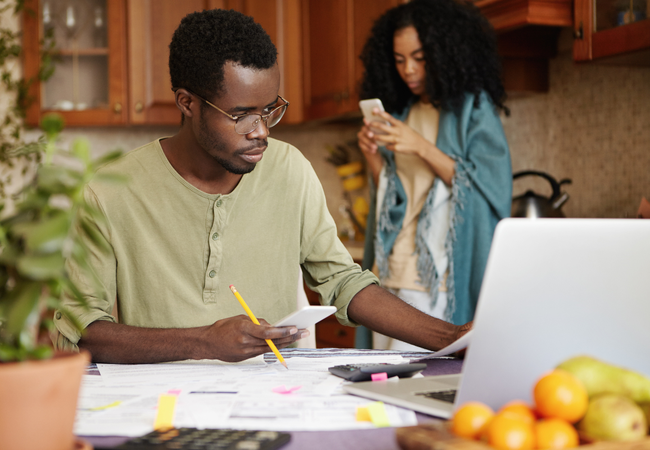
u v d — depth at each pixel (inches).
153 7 132.6
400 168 84.4
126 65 133.1
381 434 26.0
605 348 27.3
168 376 37.5
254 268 50.0
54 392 19.6
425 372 38.2
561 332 26.2
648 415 24.3
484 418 22.1
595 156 86.2
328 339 118.8
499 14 83.1
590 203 87.1
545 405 23.3
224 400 31.3
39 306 20.7
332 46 121.3
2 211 22.3
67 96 133.6
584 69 87.4
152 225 48.1
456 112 79.7
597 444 20.9
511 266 23.9
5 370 18.8
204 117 44.1
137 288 48.6
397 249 82.3
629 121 80.8
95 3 132.8
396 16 85.0
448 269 78.2
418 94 85.3
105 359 42.3
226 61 42.3
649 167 78.4
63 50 132.7
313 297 112.8
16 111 132.3
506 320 25.0
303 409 29.7
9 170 134.5
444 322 44.1
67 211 20.3
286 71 132.2
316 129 149.4
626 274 26.1
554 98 92.4
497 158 77.7
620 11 69.4
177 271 48.7
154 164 48.3
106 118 133.3
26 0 131.7
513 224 23.4
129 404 30.7
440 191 78.9
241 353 39.1
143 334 41.7
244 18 43.9
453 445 20.6
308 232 52.1
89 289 45.5
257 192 49.6
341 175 138.2
